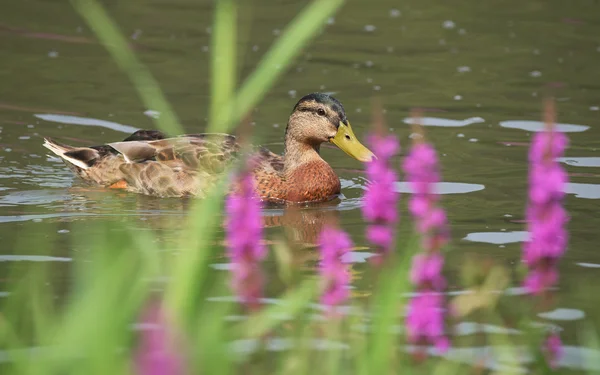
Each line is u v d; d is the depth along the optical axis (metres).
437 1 27.59
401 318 10.07
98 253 7.32
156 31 24.28
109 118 18.83
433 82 21.22
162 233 13.16
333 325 9.81
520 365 9.03
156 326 8.48
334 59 22.78
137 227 13.49
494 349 9.38
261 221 14.21
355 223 13.98
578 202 14.58
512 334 9.74
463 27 25.31
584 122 18.78
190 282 8.02
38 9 25.86
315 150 16.06
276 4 26.64
